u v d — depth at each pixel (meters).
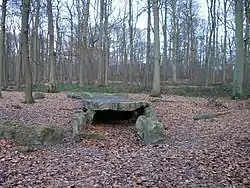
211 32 24.28
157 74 16.55
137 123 8.73
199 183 4.88
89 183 4.88
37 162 5.98
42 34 31.09
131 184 4.84
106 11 25.17
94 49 27.73
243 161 5.82
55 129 7.62
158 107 12.56
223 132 8.48
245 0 16.02
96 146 7.37
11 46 34.16
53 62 19.02
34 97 15.11
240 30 15.95
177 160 6.10
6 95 16.66
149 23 24.34
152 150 6.96
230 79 31.78
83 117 9.02
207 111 11.84
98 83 24.98
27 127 7.53
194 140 7.86
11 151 6.55
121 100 10.59
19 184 4.82
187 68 37.44
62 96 16.45
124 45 28.34
